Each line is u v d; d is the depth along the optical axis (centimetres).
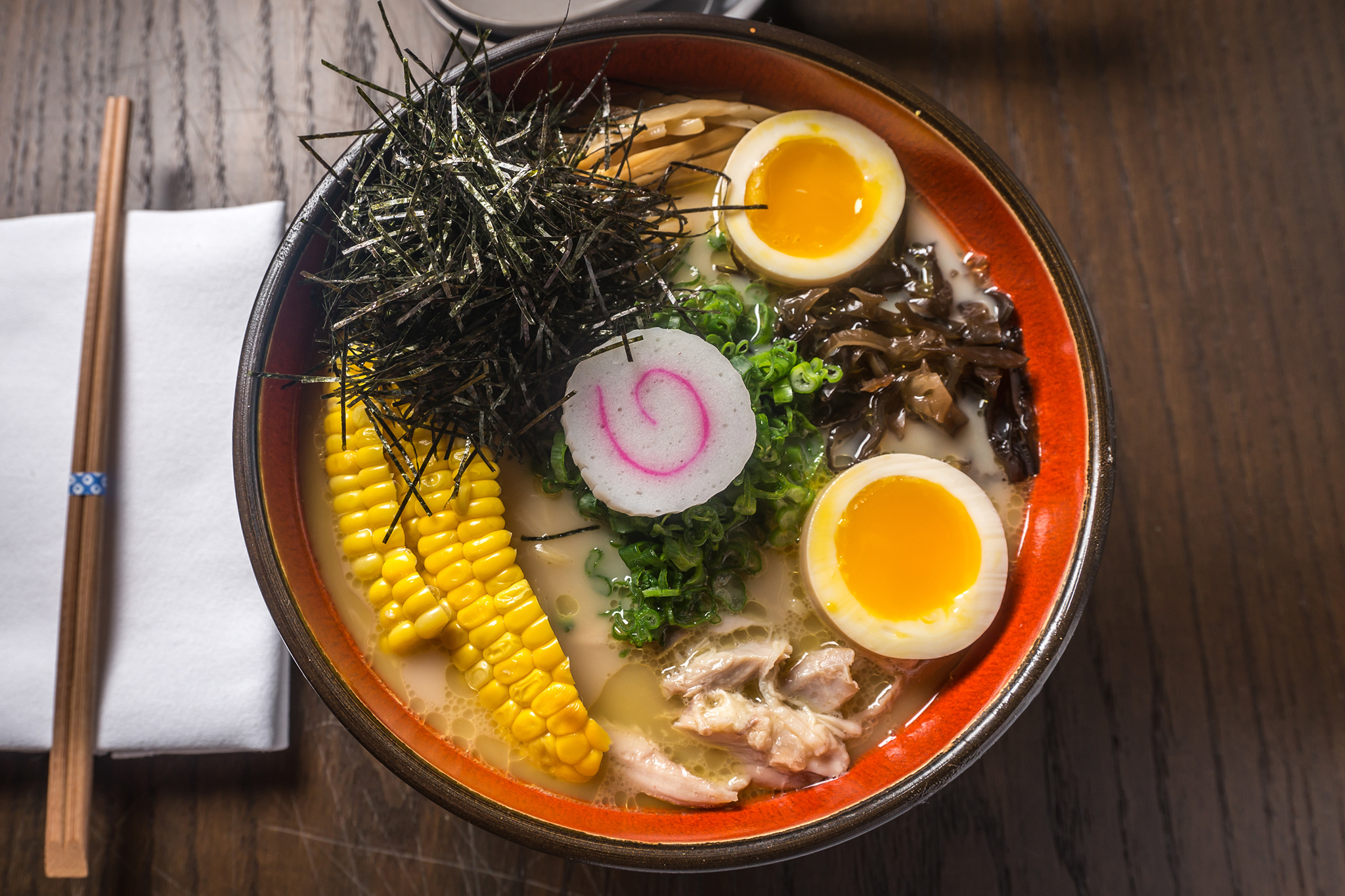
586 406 29
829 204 31
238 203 35
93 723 32
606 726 30
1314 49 36
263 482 28
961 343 31
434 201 28
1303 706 34
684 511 29
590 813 29
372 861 32
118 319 33
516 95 31
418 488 29
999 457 31
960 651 30
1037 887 33
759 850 27
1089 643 34
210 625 32
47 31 35
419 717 29
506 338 29
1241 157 36
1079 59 36
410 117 28
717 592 30
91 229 33
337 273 29
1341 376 35
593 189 29
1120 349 35
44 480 33
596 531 30
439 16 33
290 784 33
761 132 31
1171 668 34
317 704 33
